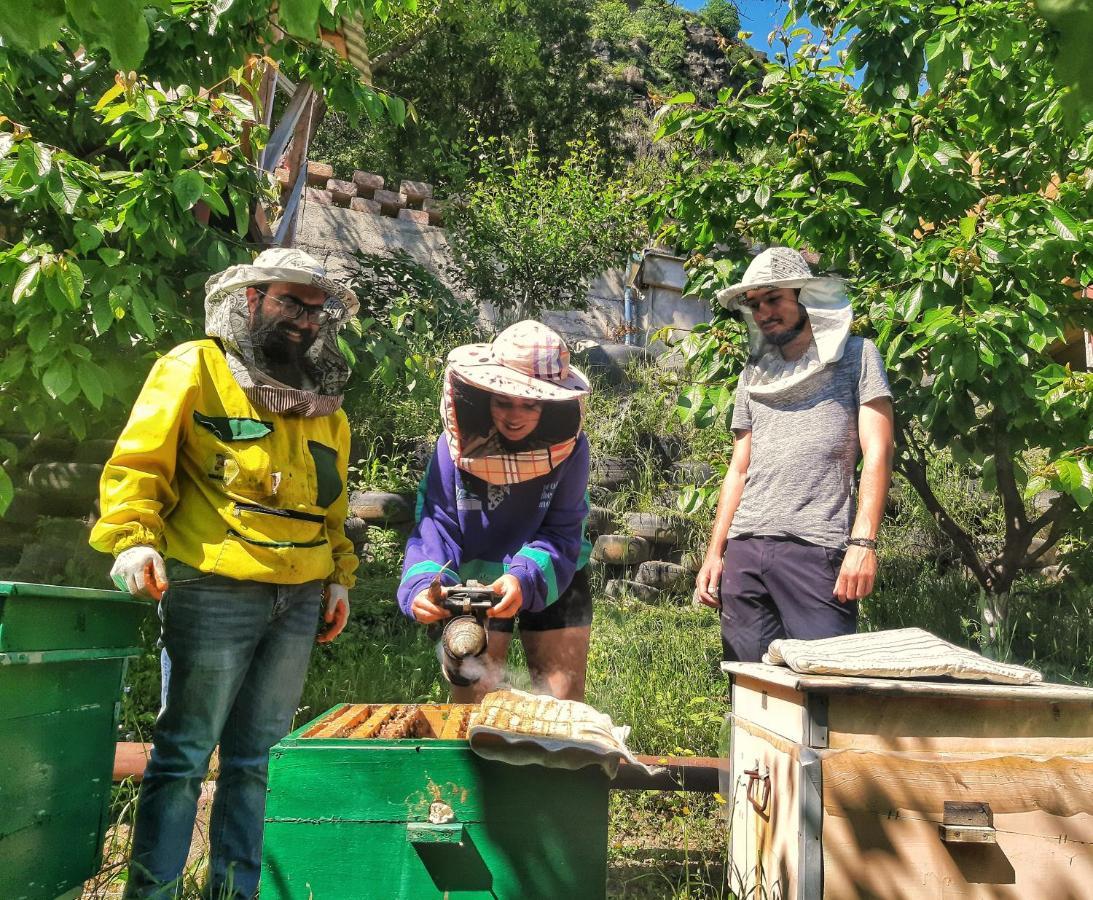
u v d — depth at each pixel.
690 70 28.95
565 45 22.20
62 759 2.27
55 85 4.70
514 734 1.78
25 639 2.04
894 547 6.95
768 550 3.09
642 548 6.99
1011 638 5.08
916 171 4.42
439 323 8.67
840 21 4.64
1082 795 1.94
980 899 1.91
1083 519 4.82
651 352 9.38
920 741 1.98
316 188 11.85
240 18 4.40
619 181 12.53
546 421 2.52
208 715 2.38
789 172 4.79
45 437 5.81
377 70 19.72
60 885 2.30
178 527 2.39
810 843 1.93
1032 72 4.11
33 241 4.11
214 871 2.45
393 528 6.63
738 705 2.56
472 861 1.83
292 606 2.54
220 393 2.41
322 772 1.85
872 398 3.09
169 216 4.08
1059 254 4.11
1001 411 4.52
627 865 3.11
